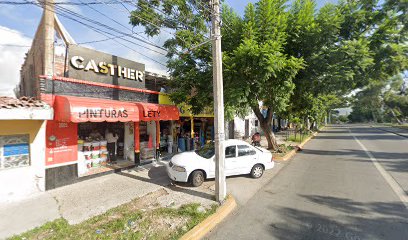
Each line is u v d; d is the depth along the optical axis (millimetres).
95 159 8992
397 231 4562
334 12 9797
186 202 6000
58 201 6133
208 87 9539
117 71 9438
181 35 10055
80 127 8727
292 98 13281
